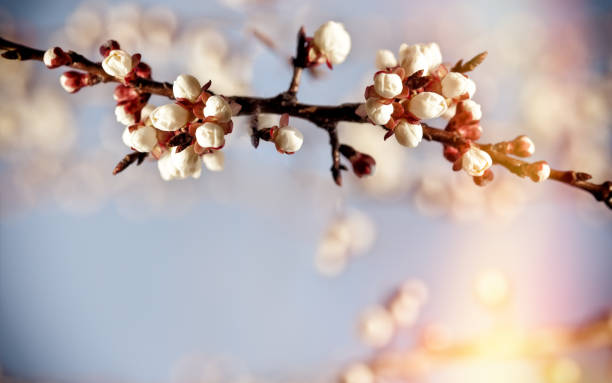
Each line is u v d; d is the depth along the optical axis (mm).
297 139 273
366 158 290
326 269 709
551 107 696
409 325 567
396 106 274
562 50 717
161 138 276
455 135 279
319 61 293
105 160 720
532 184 695
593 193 273
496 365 521
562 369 490
